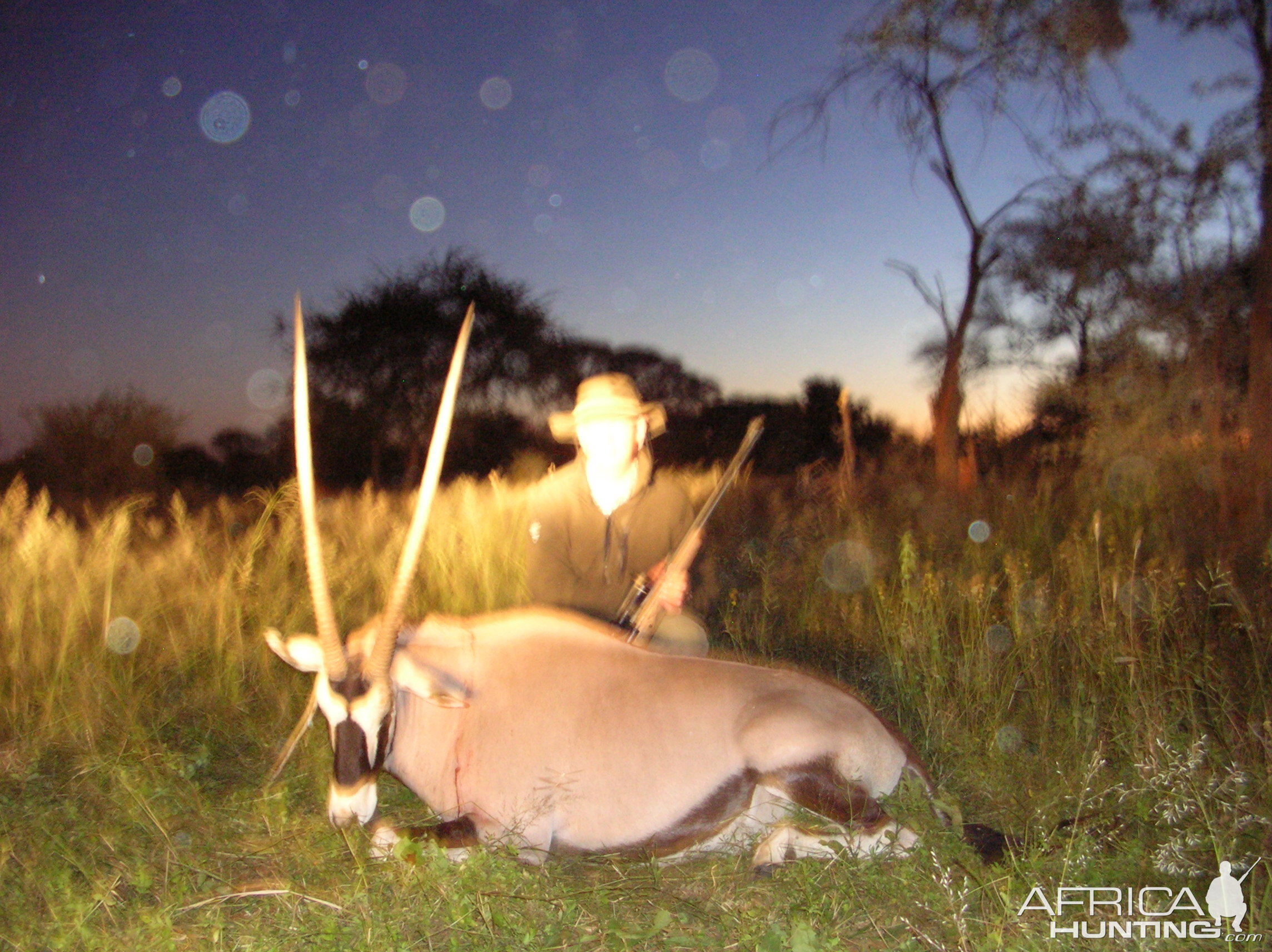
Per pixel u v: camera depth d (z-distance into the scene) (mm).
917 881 3314
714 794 3525
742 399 29391
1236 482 9234
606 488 4383
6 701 4918
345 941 3043
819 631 6598
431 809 3738
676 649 4453
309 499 3340
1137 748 4168
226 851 3693
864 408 26406
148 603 5918
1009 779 4383
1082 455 11750
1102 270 13023
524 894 3281
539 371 23922
